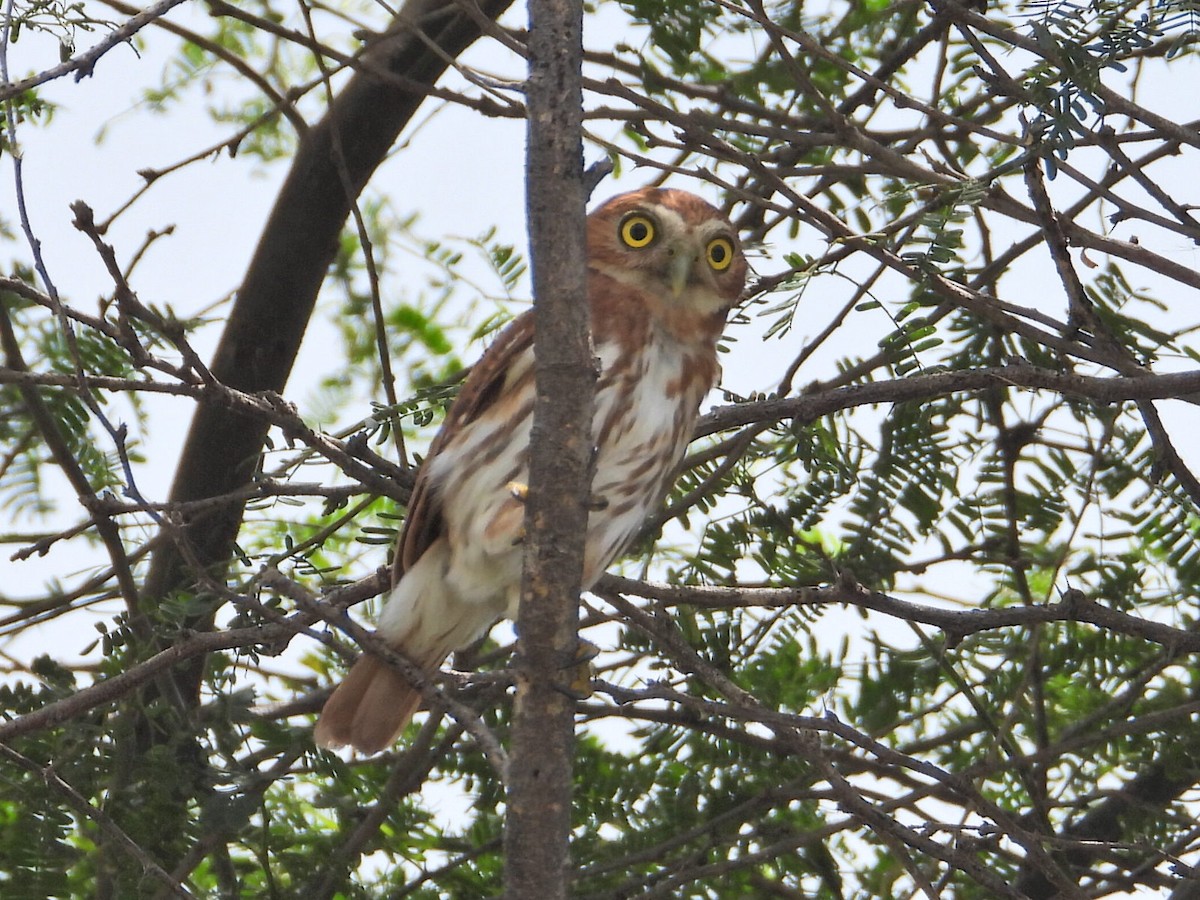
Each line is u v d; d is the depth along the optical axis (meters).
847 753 9.68
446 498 8.89
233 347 10.78
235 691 8.34
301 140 10.91
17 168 6.96
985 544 9.80
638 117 9.34
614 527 8.99
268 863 8.48
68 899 8.01
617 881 9.56
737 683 9.60
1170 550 9.66
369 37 9.57
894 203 9.36
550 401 5.70
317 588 9.59
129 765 8.05
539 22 5.62
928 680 9.72
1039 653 9.70
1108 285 9.41
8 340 9.44
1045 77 7.57
